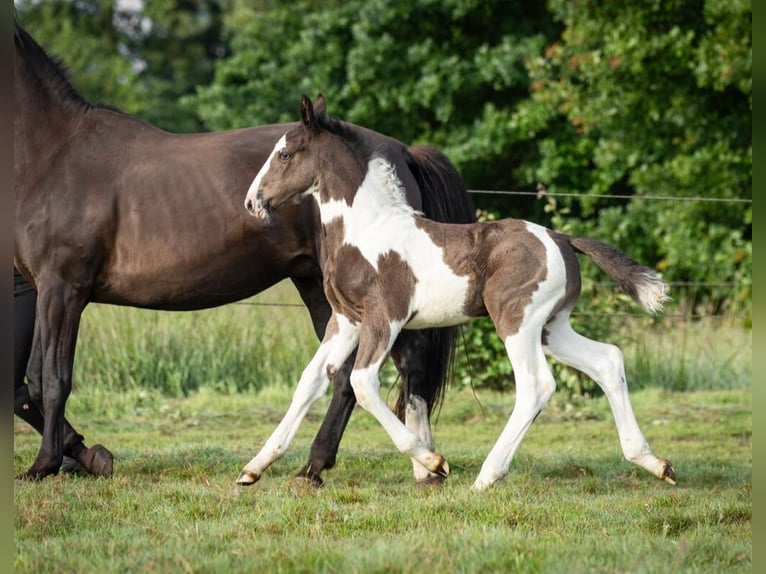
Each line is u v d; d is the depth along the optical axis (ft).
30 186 33.45
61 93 34.14
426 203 33.96
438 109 89.45
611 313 55.98
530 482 33.37
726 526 27.02
